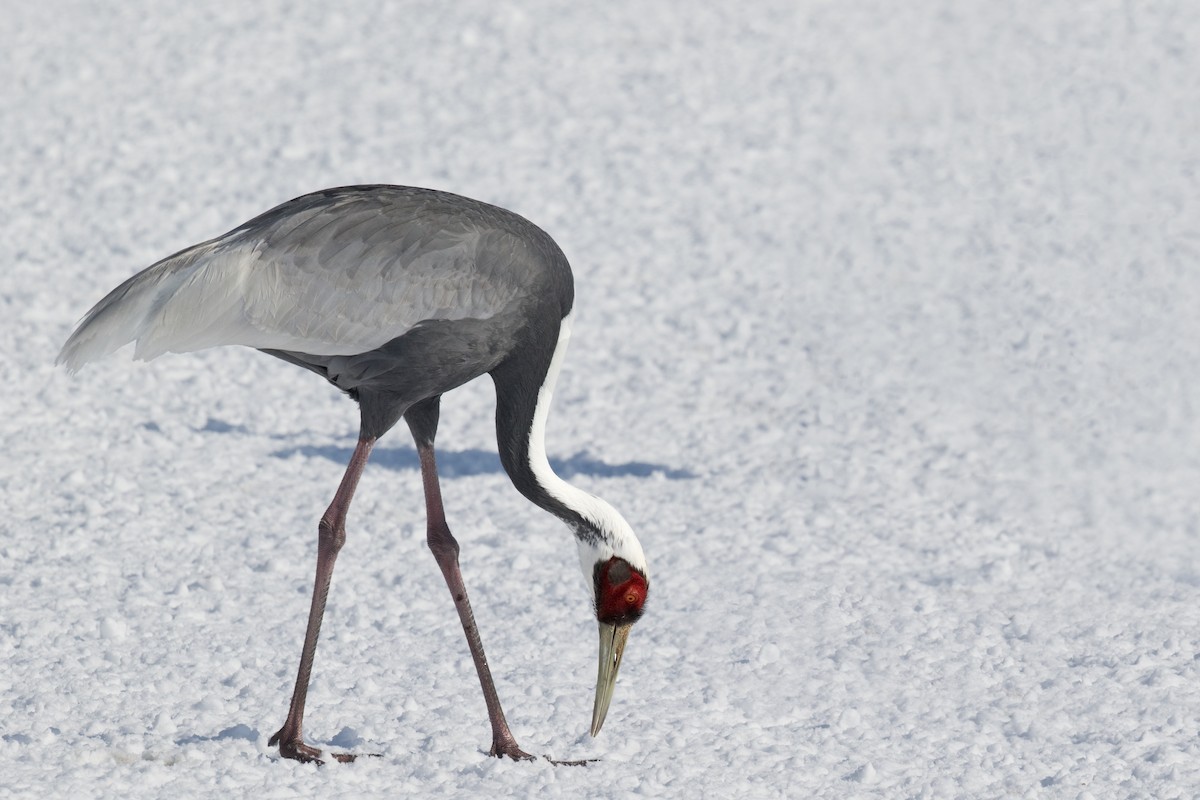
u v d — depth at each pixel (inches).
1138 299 800.9
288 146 988.6
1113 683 394.3
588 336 721.0
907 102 1149.7
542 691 378.0
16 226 819.4
